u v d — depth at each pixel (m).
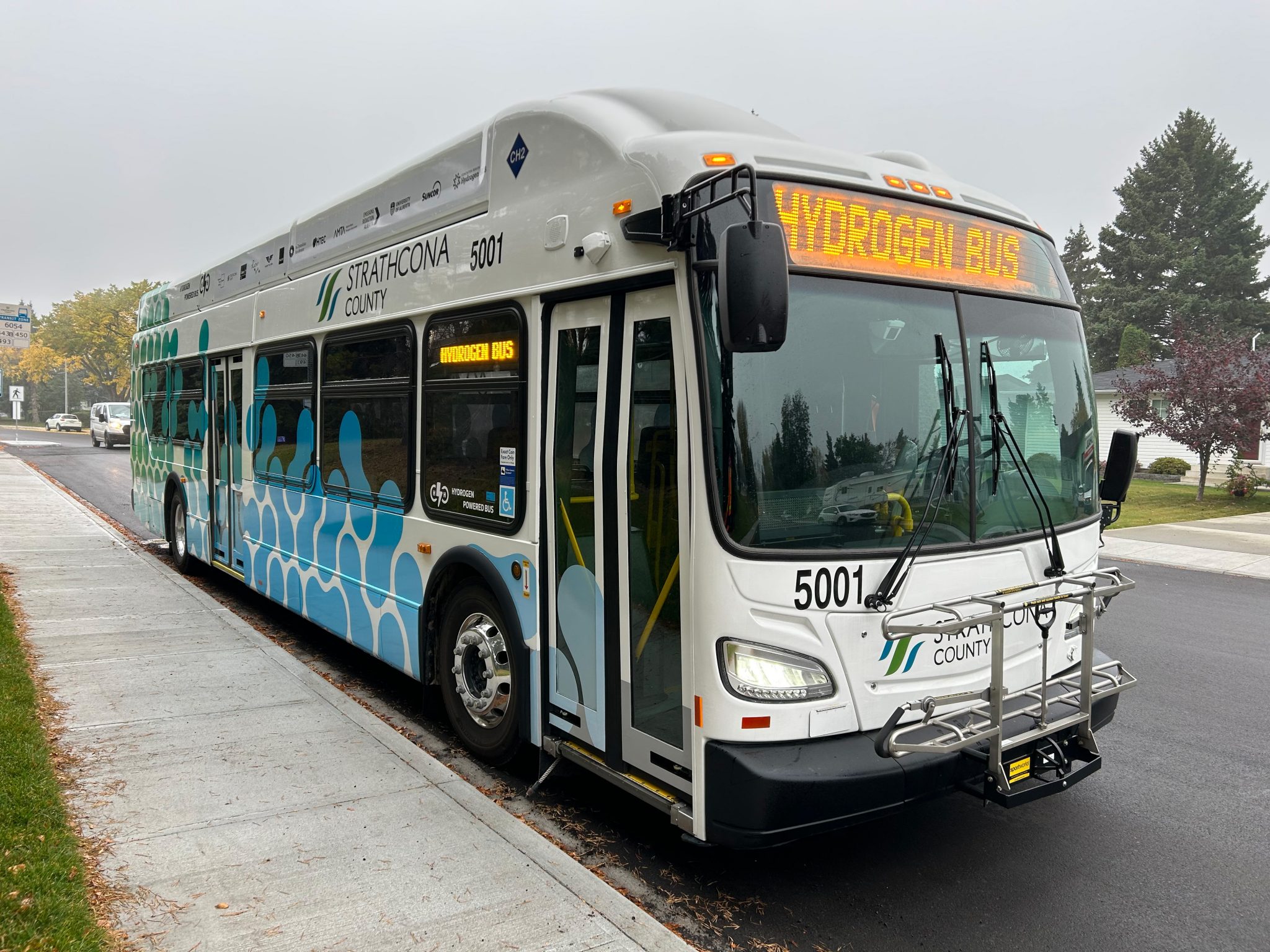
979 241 4.14
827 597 3.48
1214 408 23.27
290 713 5.68
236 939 3.24
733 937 3.60
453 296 5.09
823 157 3.87
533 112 4.49
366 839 4.03
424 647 5.46
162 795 4.43
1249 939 3.66
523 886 3.65
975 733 3.49
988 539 3.93
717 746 3.43
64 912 3.28
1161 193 53.34
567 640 4.36
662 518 3.75
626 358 3.92
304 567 7.11
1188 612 10.47
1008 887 4.04
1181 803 5.02
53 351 84.31
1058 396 4.43
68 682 6.18
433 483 5.34
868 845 4.44
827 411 3.58
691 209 3.46
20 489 19.61
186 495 10.27
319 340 6.81
